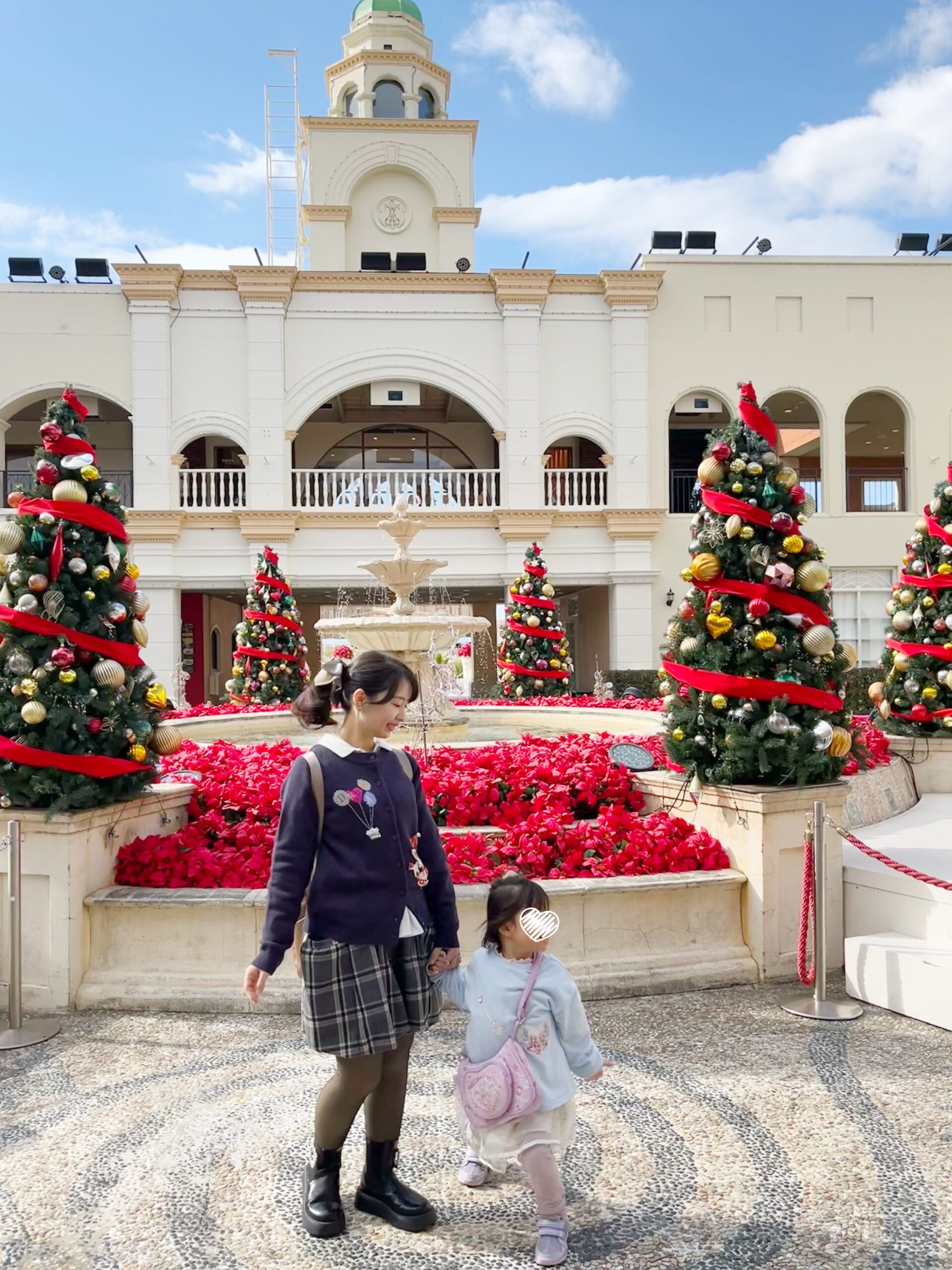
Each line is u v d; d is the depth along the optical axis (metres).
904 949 4.46
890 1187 2.92
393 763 2.85
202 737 9.77
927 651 8.78
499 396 20.77
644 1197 2.88
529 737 7.40
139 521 19.48
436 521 20.50
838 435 21.30
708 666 5.21
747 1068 3.78
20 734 4.66
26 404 20.45
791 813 4.91
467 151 24.30
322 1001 2.61
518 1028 2.67
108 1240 2.69
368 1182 2.82
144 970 4.55
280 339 20.20
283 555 20.03
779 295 21.23
